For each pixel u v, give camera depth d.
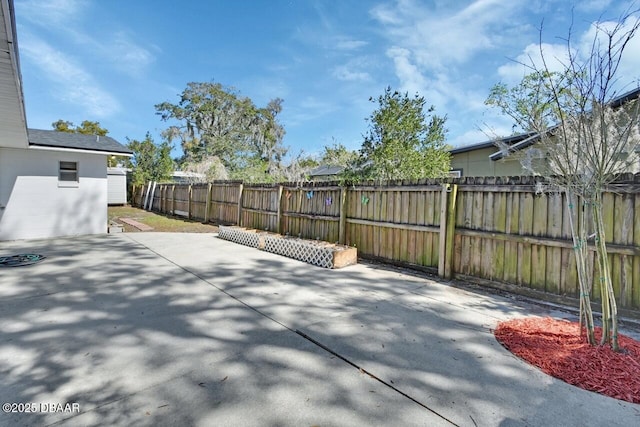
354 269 5.80
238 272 5.50
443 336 3.15
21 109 4.88
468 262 4.94
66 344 2.87
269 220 9.16
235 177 20.27
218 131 29.08
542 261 4.15
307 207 7.80
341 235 6.81
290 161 20.59
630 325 3.44
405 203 5.76
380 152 7.26
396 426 1.94
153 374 2.44
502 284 4.53
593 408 2.13
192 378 2.39
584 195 2.93
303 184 7.91
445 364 2.64
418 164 7.20
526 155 3.58
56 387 2.26
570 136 2.92
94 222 9.64
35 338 2.97
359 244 6.58
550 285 4.08
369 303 4.07
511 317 3.66
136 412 2.03
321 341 3.02
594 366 2.57
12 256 6.32
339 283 4.95
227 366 2.56
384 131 7.38
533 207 4.23
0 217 8.33
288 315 3.64
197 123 28.80
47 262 5.93
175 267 5.75
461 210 5.01
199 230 10.81
